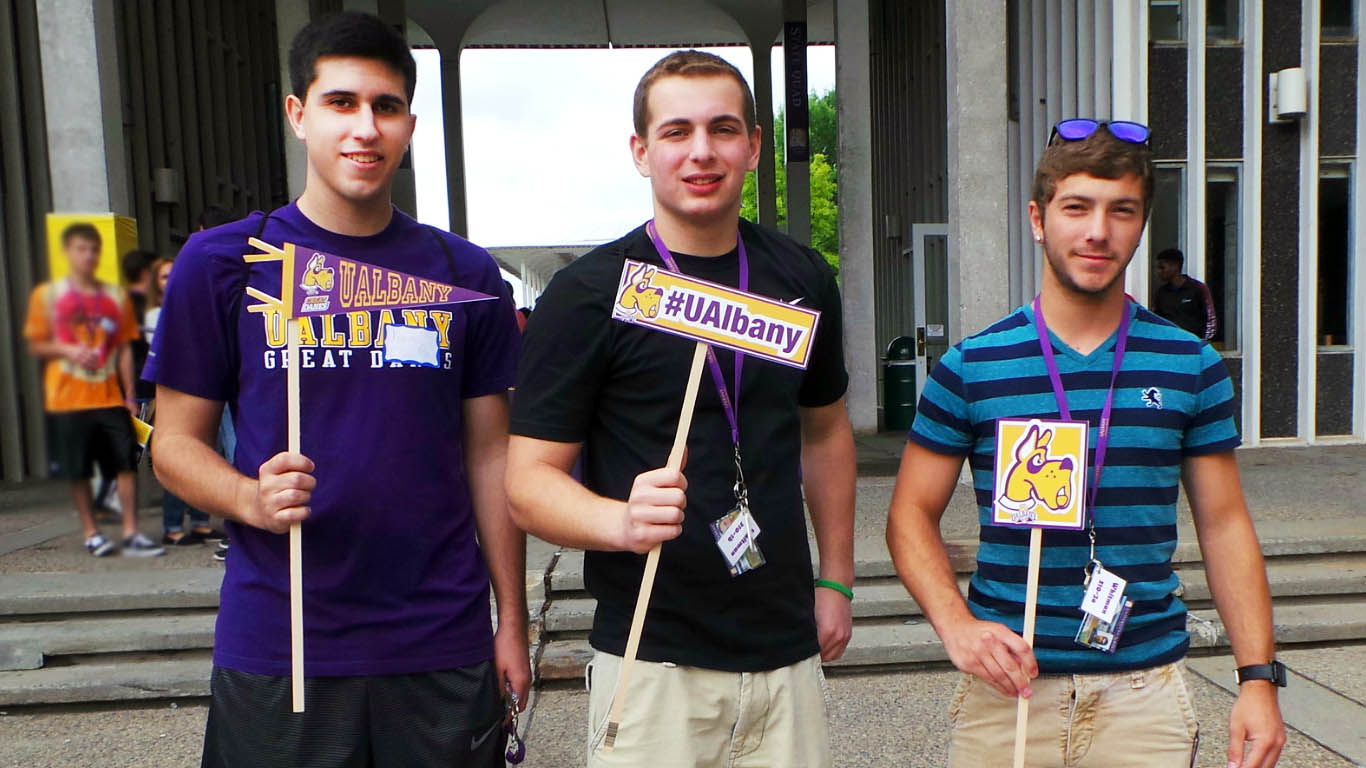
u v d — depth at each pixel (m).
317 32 1.95
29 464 9.54
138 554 5.52
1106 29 8.95
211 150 11.27
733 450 1.87
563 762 3.78
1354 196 9.45
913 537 2.11
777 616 1.90
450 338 2.06
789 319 1.82
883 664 4.67
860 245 11.67
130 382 4.70
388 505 1.96
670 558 1.85
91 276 3.10
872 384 11.93
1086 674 1.98
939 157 13.70
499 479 2.18
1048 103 9.30
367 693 1.97
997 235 7.50
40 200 9.82
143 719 4.34
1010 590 2.02
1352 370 9.55
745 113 1.89
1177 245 9.34
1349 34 9.32
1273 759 1.91
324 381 1.96
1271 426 9.52
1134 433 1.95
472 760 2.04
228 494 1.89
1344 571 5.20
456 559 2.06
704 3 18.84
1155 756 1.97
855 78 11.45
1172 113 9.20
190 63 10.81
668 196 1.87
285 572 1.95
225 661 1.96
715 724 1.87
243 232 2.00
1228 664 4.61
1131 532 1.95
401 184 12.71
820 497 2.18
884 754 3.77
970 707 2.12
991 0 7.44
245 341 1.96
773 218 18.64
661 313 1.83
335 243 2.02
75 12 6.55
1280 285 9.41
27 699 4.42
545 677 4.56
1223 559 2.01
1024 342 2.02
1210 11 9.25
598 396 1.92
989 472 2.05
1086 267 1.91
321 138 1.95
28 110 9.71
